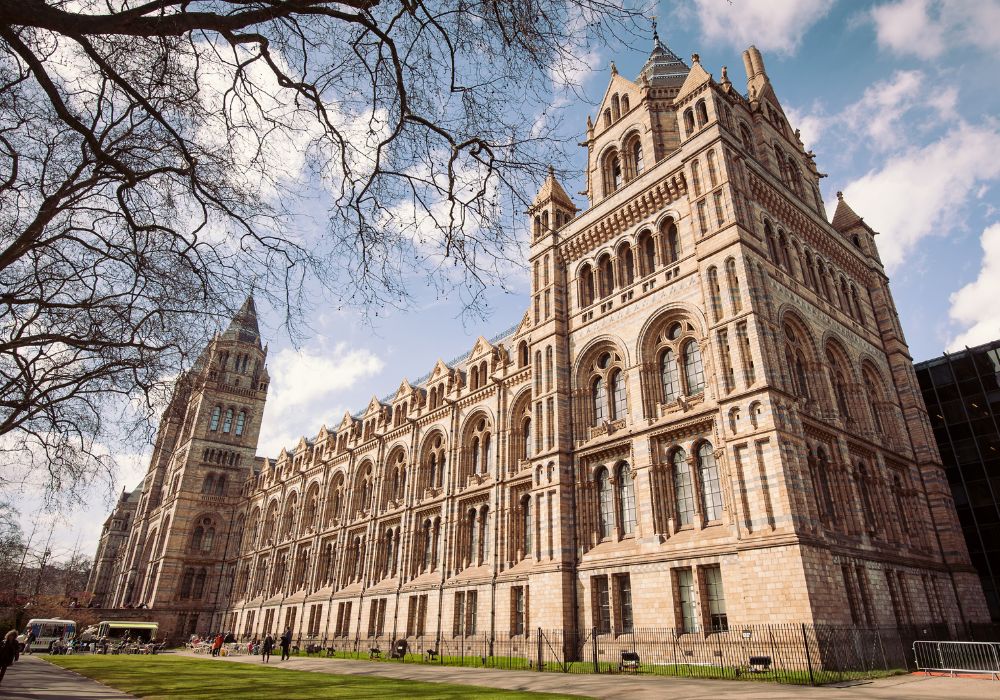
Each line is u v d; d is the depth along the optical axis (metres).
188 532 91.50
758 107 44.12
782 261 35.91
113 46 12.19
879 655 25.14
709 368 30.88
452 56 10.53
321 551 68.31
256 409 104.62
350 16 9.77
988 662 26.39
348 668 34.84
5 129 13.57
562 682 23.28
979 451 47.56
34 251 15.82
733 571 26.44
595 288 40.06
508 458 44.94
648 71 46.16
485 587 42.09
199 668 35.62
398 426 61.78
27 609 91.94
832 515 29.33
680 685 21.14
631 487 33.53
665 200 36.94
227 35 9.73
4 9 8.01
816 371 33.41
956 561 37.47
